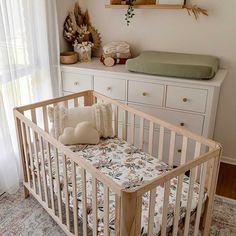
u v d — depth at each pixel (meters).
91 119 2.35
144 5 2.72
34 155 2.14
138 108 2.68
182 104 2.48
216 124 2.96
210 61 2.54
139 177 1.93
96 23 3.12
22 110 2.19
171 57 2.69
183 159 1.92
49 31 2.73
